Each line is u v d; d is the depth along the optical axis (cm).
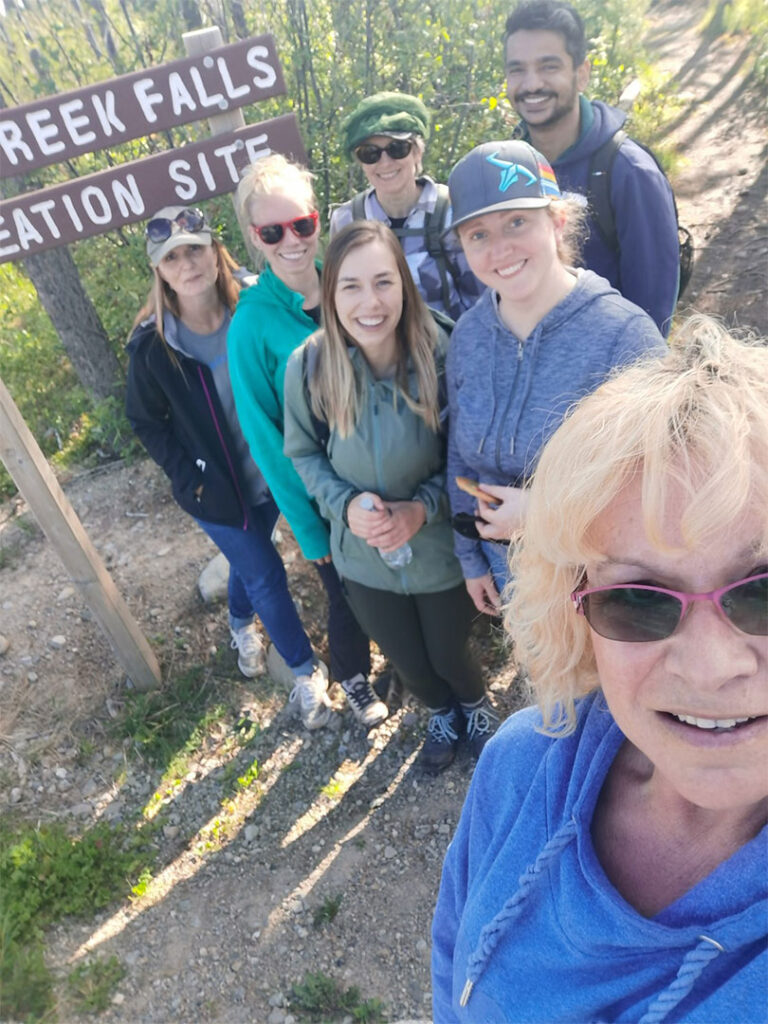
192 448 283
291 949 258
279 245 244
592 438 73
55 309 464
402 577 240
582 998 85
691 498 67
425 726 313
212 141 269
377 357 216
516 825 101
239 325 250
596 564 77
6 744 341
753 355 72
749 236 539
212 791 313
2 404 282
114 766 328
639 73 793
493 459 196
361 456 224
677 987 73
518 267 175
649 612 72
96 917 278
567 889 87
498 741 113
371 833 285
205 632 376
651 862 86
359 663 307
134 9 445
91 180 266
